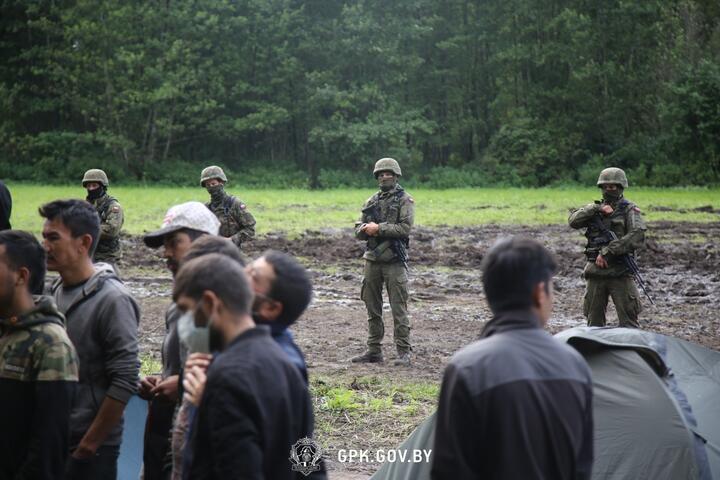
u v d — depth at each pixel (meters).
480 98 59.97
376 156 54.12
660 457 4.70
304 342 10.88
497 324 3.25
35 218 26.31
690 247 20.38
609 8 56.12
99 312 4.33
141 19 55.31
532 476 3.00
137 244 20.48
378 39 56.66
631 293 9.34
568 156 54.50
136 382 4.31
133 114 53.88
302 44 56.34
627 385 4.86
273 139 57.81
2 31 57.28
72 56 53.12
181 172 52.56
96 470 4.27
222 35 56.03
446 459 3.07
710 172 49.47
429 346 10.74
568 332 5.07
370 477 5.81
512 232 23.94
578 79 54.66
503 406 3.02
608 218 9.40
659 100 53.22
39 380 3.74
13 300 3.89
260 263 3.53
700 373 5.15
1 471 3.80
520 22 59.75
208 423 3.01
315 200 37.41
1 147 53.31
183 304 3.17
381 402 7.89
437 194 43.19
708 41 57.16
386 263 9.62
